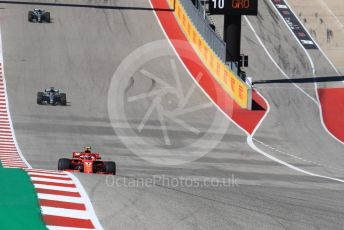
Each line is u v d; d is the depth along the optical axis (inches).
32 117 4244.6
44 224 1104.2
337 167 3516.2
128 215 1222.9
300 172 3238.2
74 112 4453.7
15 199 1263.5
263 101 5201.8
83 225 1126.4
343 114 5113.2
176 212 1285.7
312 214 1434.5
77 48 5930.1
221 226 1200.2
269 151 3833.7
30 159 3090.6
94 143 3634.4
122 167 2979.8
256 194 1716.3
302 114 4992.6
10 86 4975.4
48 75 5300.2
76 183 1493.6
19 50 5802.2
